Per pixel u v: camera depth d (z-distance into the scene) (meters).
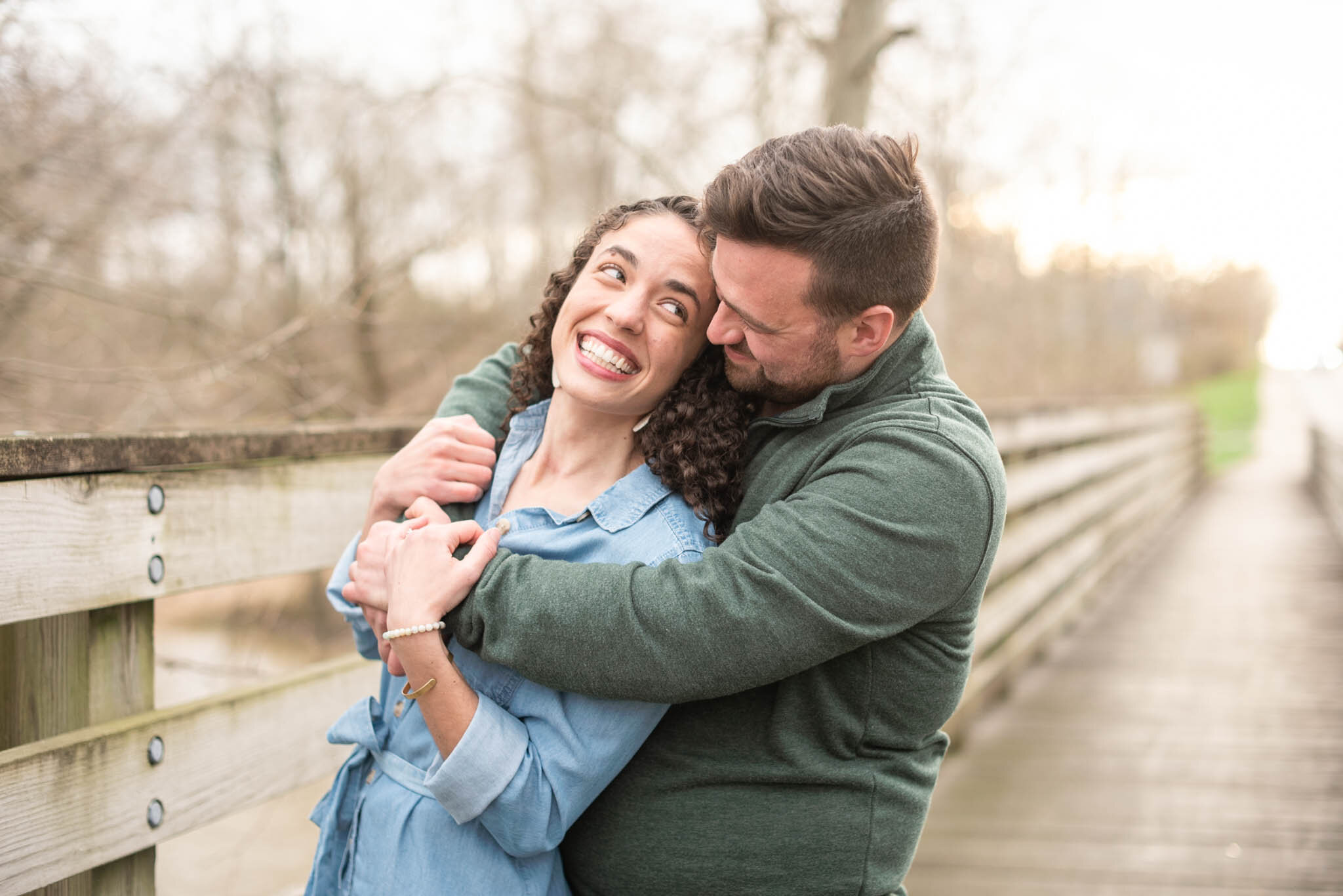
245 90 6.06
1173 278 25.47
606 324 1.38
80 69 4.39
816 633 1.22
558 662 1.22
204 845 4.20
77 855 1.38
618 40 8.11
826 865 1.33
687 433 1.39
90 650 1.45
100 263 5.30
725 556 1.25
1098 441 7.49
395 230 7.57
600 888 1.39
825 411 1.39
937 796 3.71
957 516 1.27
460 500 1.45
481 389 1.64
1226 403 34.31
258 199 6.74
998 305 13.06
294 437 1.74
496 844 1.33
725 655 1.21
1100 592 7.75
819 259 1.27
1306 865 3.16
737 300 1.31
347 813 1.46
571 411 1.46
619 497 1.40
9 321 4.87
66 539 1.36
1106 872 3.12
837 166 1.28
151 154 5.33
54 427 4.71
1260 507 13.64
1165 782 3.85
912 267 1.31
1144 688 5.12
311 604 6.74
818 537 1.23
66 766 1.37
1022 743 4.29
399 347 7.27
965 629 1.39
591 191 8.81
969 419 1.39
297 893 2.16
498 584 1.25
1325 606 7.16
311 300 6.80
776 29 6.53
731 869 1.33
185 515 1.55
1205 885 3.04
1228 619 6.76
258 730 1.70
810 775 1.34
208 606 6.73
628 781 1.38
